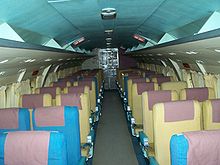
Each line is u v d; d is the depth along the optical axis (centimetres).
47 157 244
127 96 821
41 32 492
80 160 396
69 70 1465
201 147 219
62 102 517
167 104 370
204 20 396
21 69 559
